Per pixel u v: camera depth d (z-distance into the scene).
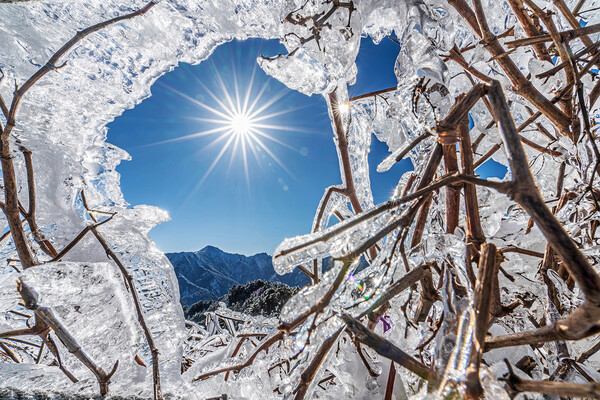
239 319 0.57
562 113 0.26
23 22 0.30
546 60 0.30
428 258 0.18
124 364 0.24
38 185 0.31
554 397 0.14
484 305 0.13
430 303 0.22
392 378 0.21
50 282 0.21
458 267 0.17
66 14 0.31
